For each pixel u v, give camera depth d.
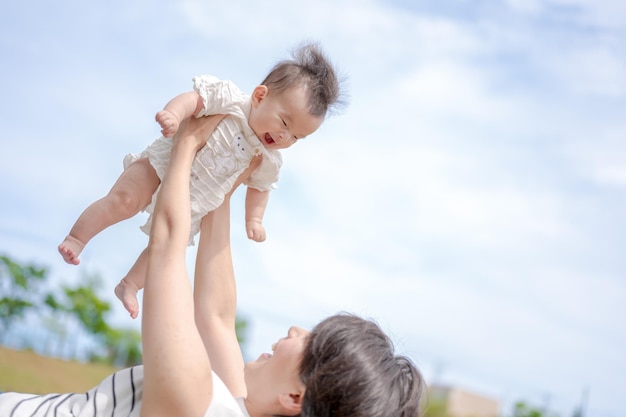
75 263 2.04
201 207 2.05
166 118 1.89
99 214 2.05
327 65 2.17
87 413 1.72
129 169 2.10
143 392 1.67
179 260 1.72
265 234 2.28
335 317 1.75
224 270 2.08
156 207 1.78
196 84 2.02
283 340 1.78
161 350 1.64
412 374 1.73
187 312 1.69
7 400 1.74
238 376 2.00
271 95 2.10
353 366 1.64
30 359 5.43
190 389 1.64
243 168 2.11
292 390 1.71
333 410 1.64
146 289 1.70
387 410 1.65
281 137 2.11
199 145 2.00
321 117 2.15
